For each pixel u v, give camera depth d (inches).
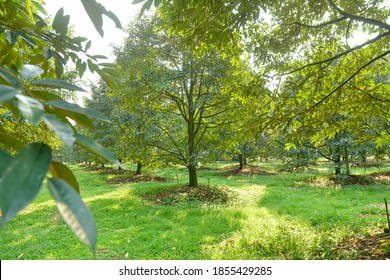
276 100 167.0
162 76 341.7
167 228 238.1
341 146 471.2
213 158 407.2
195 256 171.9
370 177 517.0
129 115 399.2
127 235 219.6
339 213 251.4
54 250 190.4
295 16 164.7
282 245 165.5
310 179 529.7
